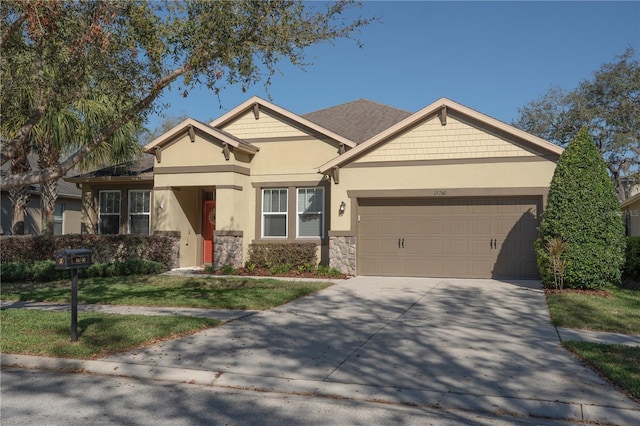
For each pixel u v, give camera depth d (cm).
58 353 726
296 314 1009
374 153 1552
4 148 925
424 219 1538
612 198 1212
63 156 1798
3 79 1002
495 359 696
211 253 1944
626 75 3222
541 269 1262
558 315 954
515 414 525
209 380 637
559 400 545
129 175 1973
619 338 806
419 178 1512
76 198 2761
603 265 1185
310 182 1741
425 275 1530
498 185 1448
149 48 951
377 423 502
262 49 948
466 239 1501
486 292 1248
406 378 623
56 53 954
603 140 3325
